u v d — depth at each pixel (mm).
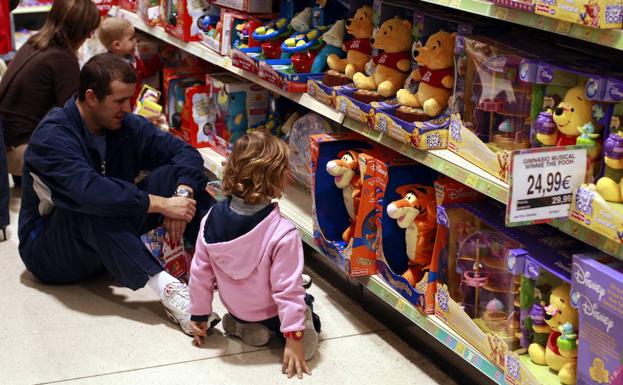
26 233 2943
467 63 2236
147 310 2801
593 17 1670
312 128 3146
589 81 1790
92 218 2664
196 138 3850
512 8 1935
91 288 2961
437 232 2303
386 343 2605
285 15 3283
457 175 2182
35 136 2705
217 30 3578
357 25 2770
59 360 2459
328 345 2584
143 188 2920
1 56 5328
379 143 2730
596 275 1743
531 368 1992
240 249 2336
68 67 3648
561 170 1808
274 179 2324
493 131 2178
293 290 2342
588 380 1820
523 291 2020
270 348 2557
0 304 2812
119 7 4809
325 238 2809
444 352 2492
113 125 2764
